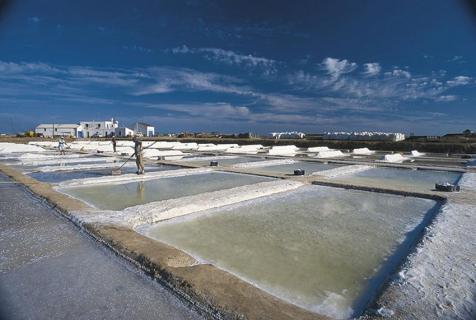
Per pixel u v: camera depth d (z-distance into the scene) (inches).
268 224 205.8
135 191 318.0
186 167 525.0
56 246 155.3
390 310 96.3
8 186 330.0
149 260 131.3
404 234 186.5
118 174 416.2
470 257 136.9
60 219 203.5
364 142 1178.0
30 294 108.8
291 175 417.4
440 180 399.2
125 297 107.0
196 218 219.5
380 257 151.8
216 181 383.6
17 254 144.9
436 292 107.1
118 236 162.4
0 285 115.3
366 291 118.6
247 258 148.9
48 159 652.7
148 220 204.8
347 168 497.4
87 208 222.7
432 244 153.3
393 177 425.7
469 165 578.9
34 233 175.0
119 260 138.2
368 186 327.6
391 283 115.0
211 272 120.7
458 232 171.6
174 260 132.5
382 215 230.1
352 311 104.5
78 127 2576.3
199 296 103.5
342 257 151.3
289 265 141.6
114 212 213.0
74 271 127.1
